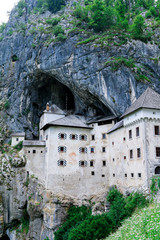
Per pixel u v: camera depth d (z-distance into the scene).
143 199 28.59
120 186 38.50
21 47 66.31
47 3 75.12
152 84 41.44
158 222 15.72
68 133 45.66
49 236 38.78
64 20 57.41
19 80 62.00
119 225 26.25
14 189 46.69
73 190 42.97
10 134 59.53
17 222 47.28
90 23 50.50
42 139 51.12
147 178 30.33
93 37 48.00
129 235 16.52
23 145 46.97
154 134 32.56
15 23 78.25
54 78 58.59
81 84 47.06
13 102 62.50
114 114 44.03
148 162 31.09
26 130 60.38
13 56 68.56
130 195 32.22
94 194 43.50
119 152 39.91
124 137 38.41
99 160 44.91
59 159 43.66
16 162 47.00
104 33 49.03
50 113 51.56
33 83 59.62
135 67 42.50
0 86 68.75
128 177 35.91
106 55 45.28
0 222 46.03
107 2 63.50
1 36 79.81
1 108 64.81
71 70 48.28
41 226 43.06
